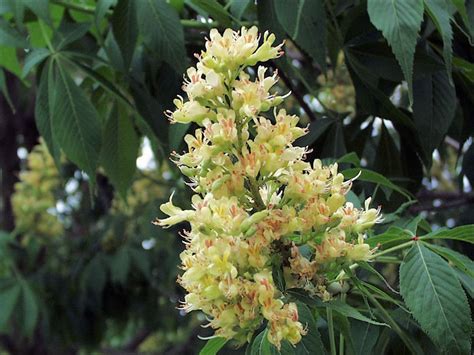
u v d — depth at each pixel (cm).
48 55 40
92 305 87
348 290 30
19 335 93
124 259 79
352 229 26
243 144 25
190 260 25
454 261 27
